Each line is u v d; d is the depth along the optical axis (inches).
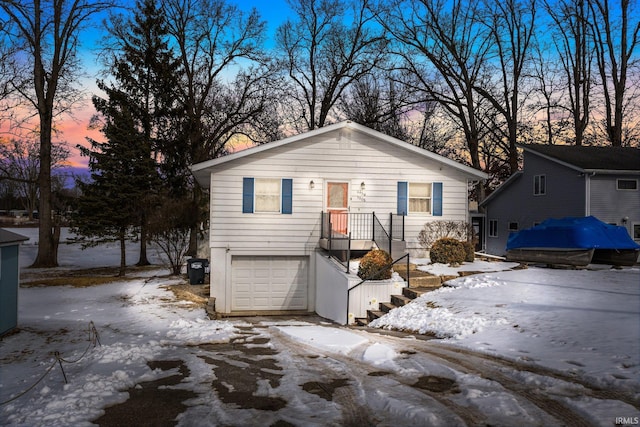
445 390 236.2
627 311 365.7
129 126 922.1
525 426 187.5
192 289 725.9
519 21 1409.9
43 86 1141.1
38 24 1114.7
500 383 242.8
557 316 371.2
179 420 206.1
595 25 1389.0
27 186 3796.8
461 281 538.9
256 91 1309.1
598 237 629.0
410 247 740.7
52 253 1155.3
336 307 599.2
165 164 1138.7
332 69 1472.7
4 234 450.3
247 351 342.0
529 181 1277.1
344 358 314.5
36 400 238.5
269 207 722.8
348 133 732.7
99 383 253.8
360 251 701.9
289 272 737.6
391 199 739.4
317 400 227.1
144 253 1160.2
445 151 1680.6
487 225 1498.5
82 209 898.1
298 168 724.7
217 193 714.2
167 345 369.1
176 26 1222.9
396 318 460.8
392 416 204.4
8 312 443.5
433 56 1418.6
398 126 1643.7
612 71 1357.0
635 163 1111.0
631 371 244.2
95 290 715.4
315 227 727.7
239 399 231.6
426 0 1396.4
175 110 1159.6
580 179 1090.7
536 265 690.8
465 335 360.8
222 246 714.8
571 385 231.6
